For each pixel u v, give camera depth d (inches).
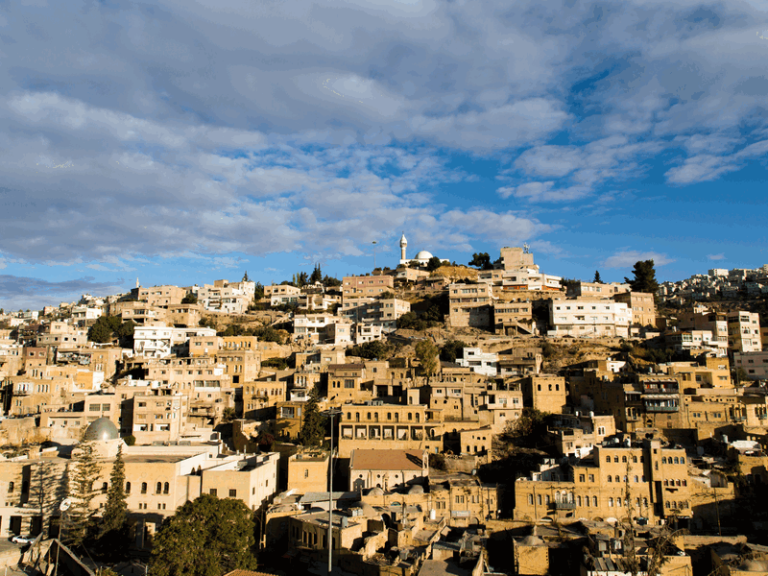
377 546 3351.4
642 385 5073.8
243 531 3260.3
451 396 5265.8
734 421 4835.1
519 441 4992.6
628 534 3329.2
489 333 7849.4
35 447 4704.7
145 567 3400.6
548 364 6683.1
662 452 4042.8
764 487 4055.1
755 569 3139.8
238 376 6550.2
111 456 4153.5
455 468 4564.5
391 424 4938.5
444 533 3740.2
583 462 4239.7
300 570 3228.3
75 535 3457.2
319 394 5944.9
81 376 6407.5
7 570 3201.3
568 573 3408.0
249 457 4530.0
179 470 3973.9
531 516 3959.2
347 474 4606.3
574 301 7849.4
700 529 3868.1
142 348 7706.7
